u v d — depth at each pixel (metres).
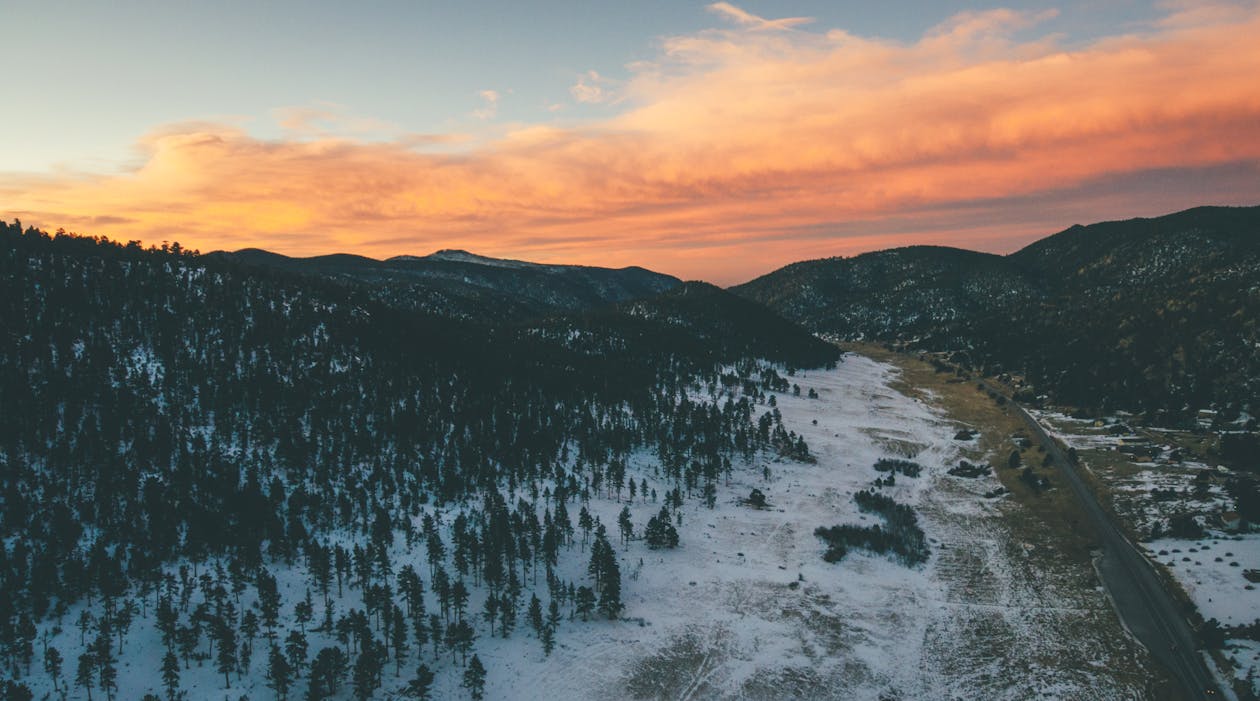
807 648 113.50
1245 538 139.38
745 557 147.12
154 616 108.31
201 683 96.88
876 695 101.81
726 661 109.44
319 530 138.62
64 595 108.06
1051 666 107.12
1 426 137.88
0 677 92.69
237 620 109.44
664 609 124.81
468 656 108.81
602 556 129.62
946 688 103.44
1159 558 138.25
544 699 99.75
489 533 137.75
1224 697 95.50
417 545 138.25
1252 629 107.38
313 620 113.25
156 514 127.25
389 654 107.94
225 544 127.50
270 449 161.50
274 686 97.44
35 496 126.88
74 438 143.50
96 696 92.44
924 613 125.19
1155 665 104.81
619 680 104.12
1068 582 134.00
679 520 161.50
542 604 124.00
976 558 148.00
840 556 146.50
